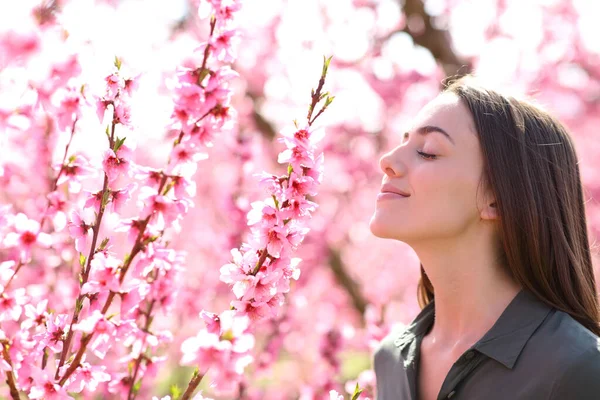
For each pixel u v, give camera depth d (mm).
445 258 2162
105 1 7480
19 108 2027
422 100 8688
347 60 8688
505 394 1904
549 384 1830
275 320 5281
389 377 2441
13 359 1815
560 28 9719
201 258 7715
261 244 1838
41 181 3723
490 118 2129
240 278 1837
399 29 8250
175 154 1784
